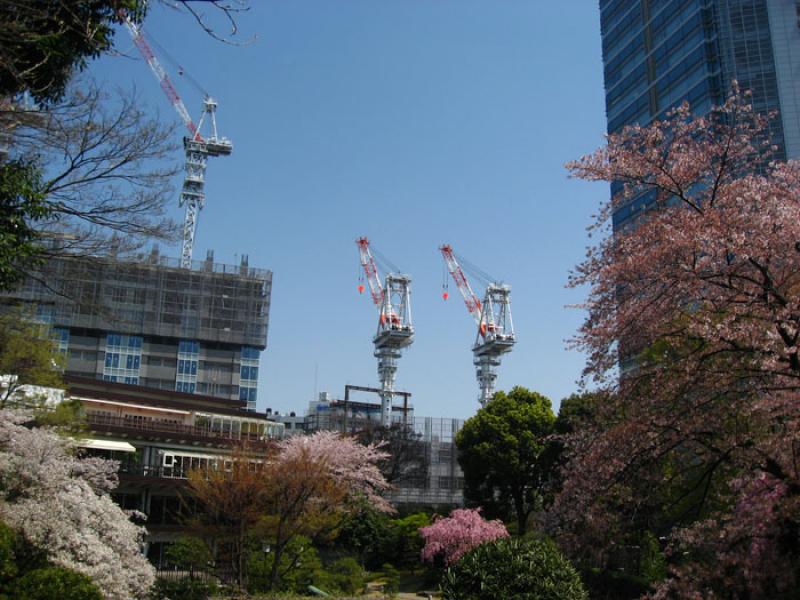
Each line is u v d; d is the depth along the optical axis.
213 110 133.25
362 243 123.62
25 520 14.68
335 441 33.81
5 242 12.62
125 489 41.62
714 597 13.32
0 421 21.23
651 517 15.51
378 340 105.31
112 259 16.52
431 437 83.88
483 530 39.06
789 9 65.88
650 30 77.12
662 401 14.52
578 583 14.16
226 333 103.25
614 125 81.62
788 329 12.86
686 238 13.73
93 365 96.44
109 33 11.99
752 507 14.23
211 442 45.16
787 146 61.38
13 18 10.59
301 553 27.83
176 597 21.38
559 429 46.97
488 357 115.75
